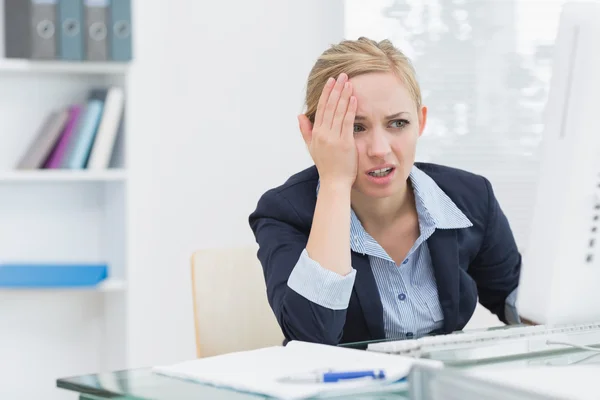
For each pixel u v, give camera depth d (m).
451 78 2.84
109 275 2.76
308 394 0.80
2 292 2.75
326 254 1.19
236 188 2.90
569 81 1.05
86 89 2.74
